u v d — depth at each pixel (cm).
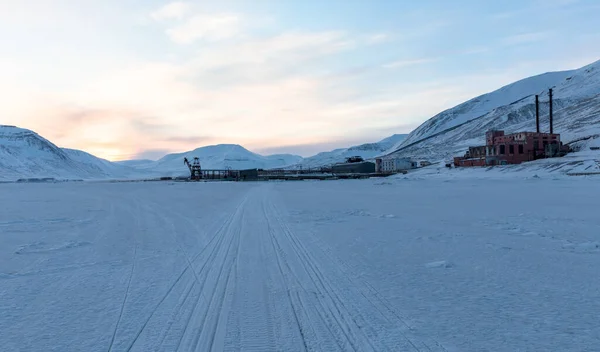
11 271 895
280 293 684
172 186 7531
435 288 699
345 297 654
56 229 1614
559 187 3819
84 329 537
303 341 484
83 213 2306
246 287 726
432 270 831
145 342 491
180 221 1814
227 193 4397
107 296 692
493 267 846
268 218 1855
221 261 955
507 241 1150
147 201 3272
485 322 534
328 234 1341
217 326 538
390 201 2753
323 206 2450
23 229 1616
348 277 784
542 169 6762
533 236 1231
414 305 609
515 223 1527
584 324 522
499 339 479
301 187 5797
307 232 1397
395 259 942
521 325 522
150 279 805
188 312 598
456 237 1230
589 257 934
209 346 475
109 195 4494
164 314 591
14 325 555
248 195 3891
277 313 584
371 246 1112
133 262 977
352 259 948
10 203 3272
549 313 565
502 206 2209
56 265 955
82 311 612
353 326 529
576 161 6581
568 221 1552
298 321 551
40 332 528
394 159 13425
